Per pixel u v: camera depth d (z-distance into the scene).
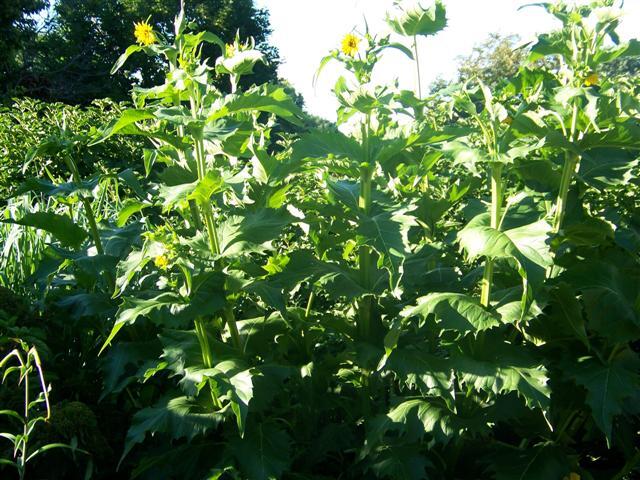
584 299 2.81
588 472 3.00
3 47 22.14
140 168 8.70
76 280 3.83
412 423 2.80
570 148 2.62
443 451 3.11
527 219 2.99
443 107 4.07
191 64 2.81
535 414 3.03
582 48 2.82
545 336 3.03
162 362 2.96
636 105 2.74
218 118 2.92
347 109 3.06
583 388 2.92
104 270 3.38
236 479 2.68
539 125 2.68
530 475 2.79
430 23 3.48
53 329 3.79
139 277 3.81
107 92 25.38
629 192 3.71
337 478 3.15
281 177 3.10
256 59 3.12
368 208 3.07
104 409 3.40
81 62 26.61
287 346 3.36
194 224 3.37
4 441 2.88
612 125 2.64
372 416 3.20
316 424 3.30
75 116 8.70
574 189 3.10
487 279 2.76
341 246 3.84
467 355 2.79
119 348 3.37
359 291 2.98
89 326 3.70
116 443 3.31
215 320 3.25
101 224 3.93
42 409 3.11
